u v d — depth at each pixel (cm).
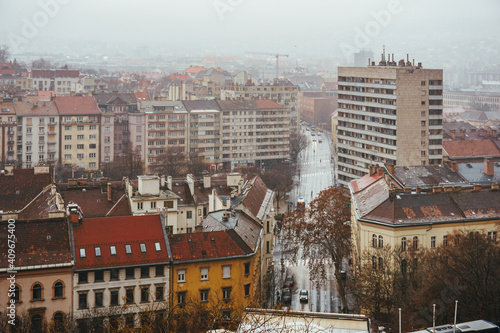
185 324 17700
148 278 18925
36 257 18225
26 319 17825
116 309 18362
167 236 19675
